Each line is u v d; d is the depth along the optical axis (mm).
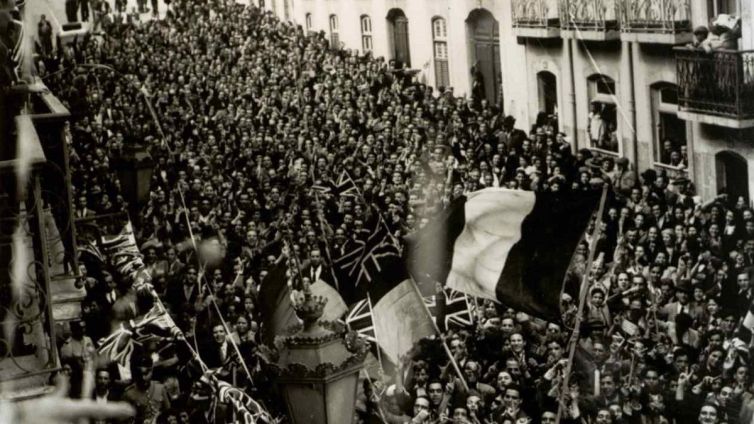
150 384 12406
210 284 16359
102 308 14367
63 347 11352
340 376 6391
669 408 12797
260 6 41031
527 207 9578
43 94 11461
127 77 30984
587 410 12453
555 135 22484
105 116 28594
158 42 37500
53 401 3635
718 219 17109
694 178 20766
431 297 13734
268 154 23797
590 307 14430
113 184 21031
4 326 8125
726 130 19734
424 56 31156
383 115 25047
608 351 13141
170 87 30953
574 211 9469
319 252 15891
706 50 19375
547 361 13078
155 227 18875
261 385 12516
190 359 13070
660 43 21406
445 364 12859
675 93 21594
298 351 6387
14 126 8289
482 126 23703
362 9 34031
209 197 20781
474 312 13859
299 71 30734
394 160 21797
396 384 12070
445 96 26422
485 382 12820
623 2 22141
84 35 38312
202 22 39062
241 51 34062
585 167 20906
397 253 10742
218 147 25156
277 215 19547
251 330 14328
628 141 22875
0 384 7449
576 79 24438
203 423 12008
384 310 10273
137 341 13477
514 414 11805
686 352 13367
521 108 26844
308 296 6520
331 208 19844
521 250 9617
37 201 7652
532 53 25969
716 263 15633
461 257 9797
